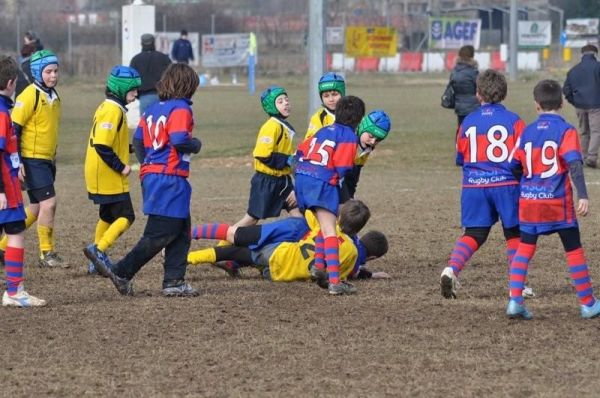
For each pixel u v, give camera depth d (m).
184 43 94.12
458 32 167.12
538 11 196.12
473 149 21.47
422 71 164.12
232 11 190.12
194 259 25.09
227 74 148.75
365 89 119.19
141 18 74.19
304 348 18.56
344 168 22.95
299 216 26.33
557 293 23.47
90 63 136.62
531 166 20.20
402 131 68.25
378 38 134.62
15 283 22.00
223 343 18.94
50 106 25.95
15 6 164.00
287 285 24.42
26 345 18.88
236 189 43.62
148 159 22.59
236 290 23.84
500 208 21.34
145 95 53.78
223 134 68.19
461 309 21.69
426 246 30.02
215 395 15.90
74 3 186.50
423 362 17.64
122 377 16.88
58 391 16.17
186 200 22.70
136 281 24.98
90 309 21.77
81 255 28.59
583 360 17.75
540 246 29.48
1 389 16.28
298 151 23.73
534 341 19.02
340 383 16.45
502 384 16.38
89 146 25.22
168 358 17.97
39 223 26.67
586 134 52.38
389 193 41.81
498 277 25.45
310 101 47.47
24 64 44.91
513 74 129.62
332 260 23.14
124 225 25.41
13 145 21.55
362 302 22.44
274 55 164.62
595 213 35.88
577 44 179.62
